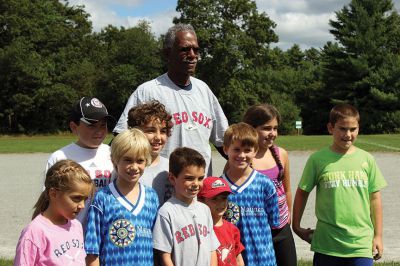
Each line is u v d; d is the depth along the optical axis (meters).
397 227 9.37
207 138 5.61
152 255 4.46
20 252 3.82
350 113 5.34
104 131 4.90
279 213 5.38
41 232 3.90
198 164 4.61
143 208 4.45
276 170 5.54
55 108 67.56
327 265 5.32
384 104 62.19
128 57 77.94
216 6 70.44
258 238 5.07
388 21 66.69
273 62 74.38
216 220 4.93
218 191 4.83
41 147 29.94
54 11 75.50
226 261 4.79
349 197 5.30
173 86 5.47
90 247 4.26
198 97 5.57
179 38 5.34
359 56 64.25
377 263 7.00
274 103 68.81
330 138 35.66
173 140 5.39
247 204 5.09
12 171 18.56
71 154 4.82
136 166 4.36
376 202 5.41
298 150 25.30
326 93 67.06
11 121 66.44
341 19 66.75
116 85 73.56
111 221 4.34
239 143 5.03
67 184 3.92
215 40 69.50
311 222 9.88
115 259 4.29
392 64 62.88
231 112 69.81
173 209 4.59
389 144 28.88
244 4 69.94
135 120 4.87
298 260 7.11
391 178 15.80
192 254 4.52
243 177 5.16
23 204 12.03
